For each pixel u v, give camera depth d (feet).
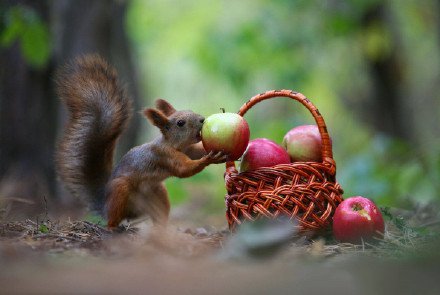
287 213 24.23
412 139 80.89
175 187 44.55
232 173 26.02
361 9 68.85
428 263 18.37
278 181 24.64
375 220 24.06
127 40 57.77
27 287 15.70
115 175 29.32
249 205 24.66
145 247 22.52
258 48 77.46
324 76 89.66
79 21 51.55
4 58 45.21
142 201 29.09
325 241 25.09
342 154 91.20
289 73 79.41
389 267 17.98
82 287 15.72
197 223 42.11
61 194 44.34
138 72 59.06
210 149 26.00
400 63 79.25
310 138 26.45
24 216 38.73
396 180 42.73
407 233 25.67
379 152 46.98
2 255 20.45
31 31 40.06
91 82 31.19
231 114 26.18
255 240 20.47
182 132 28.55
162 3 97.66
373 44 74.18
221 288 15.70
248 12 91.66
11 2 44.75
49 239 24.45
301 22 77.25
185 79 106.01
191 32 96.53
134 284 16.10
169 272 17.76
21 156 45.14
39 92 45.93
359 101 89.51
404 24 88.02
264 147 25.81
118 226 28.50
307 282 16.28
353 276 16.81
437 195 40.06
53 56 46.55
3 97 45.29
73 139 31.27
